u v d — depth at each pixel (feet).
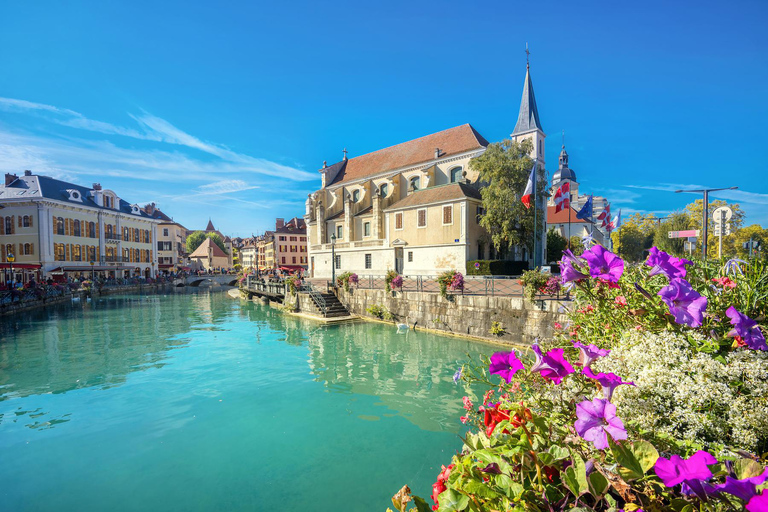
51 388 39.88
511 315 55.06
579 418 4.91
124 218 194.29
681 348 6.96
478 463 5.87
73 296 138.92
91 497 21.20
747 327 6.18
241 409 33.42
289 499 20.53
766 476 3.47
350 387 39.04
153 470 23.80
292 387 39.42
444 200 97.66
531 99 129.70
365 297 82.17
